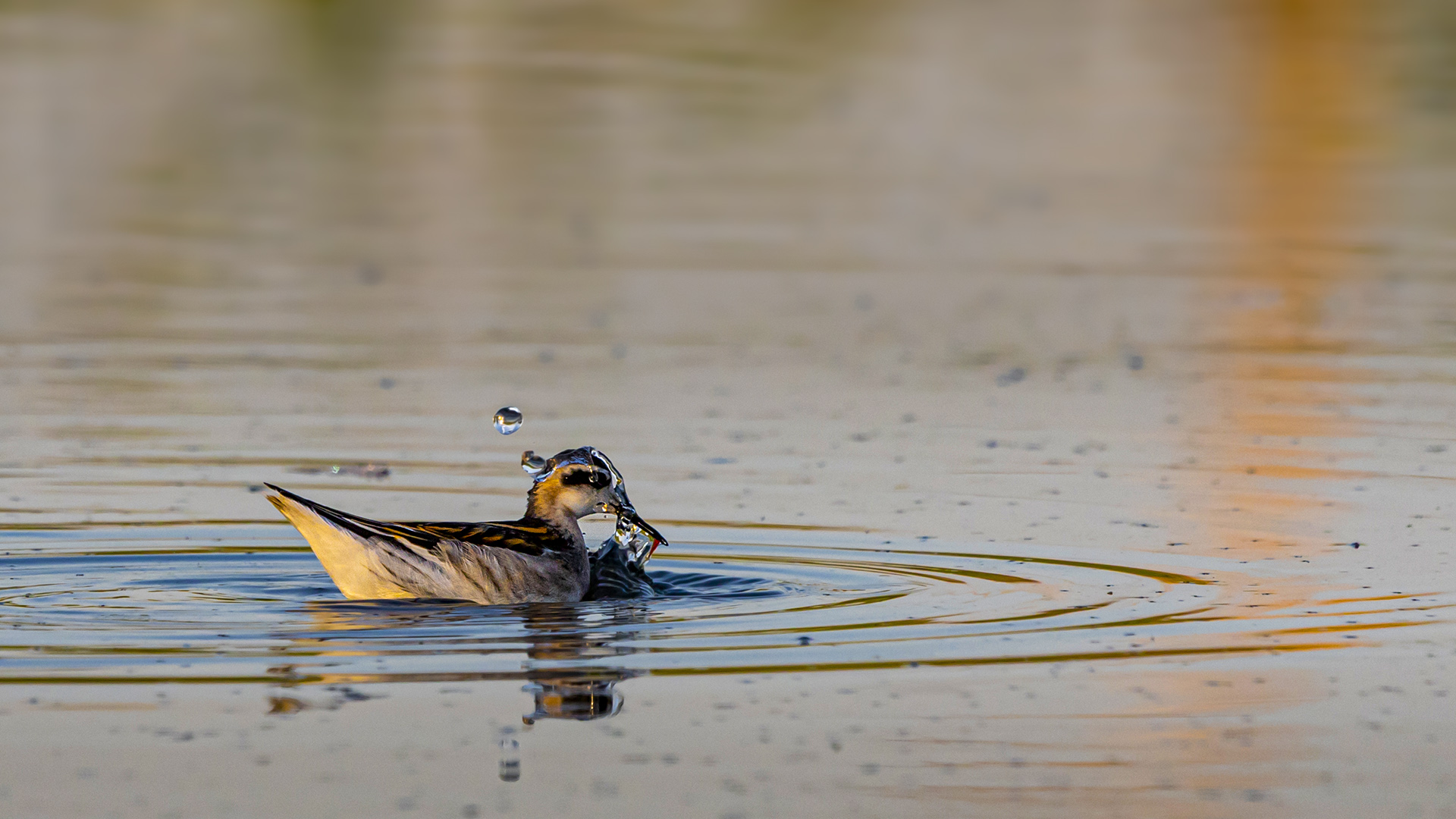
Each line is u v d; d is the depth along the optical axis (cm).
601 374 4084
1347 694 2005
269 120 7994
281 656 2109
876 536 2762
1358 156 7625
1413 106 8525
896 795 1723
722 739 1859
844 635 2214
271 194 6688
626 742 1845
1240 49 9788
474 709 1938
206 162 7275
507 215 6375
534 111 8225
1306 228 6306
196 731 1862
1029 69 9225
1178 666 2100
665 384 3984
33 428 3500
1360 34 10069
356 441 3428
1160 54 9619
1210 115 8338
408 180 6975
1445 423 3634
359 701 1953
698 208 6550
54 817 1650
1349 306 5038
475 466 3253
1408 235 6197
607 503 2548
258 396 3816
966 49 9675
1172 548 2684
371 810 1675
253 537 2739
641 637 2208
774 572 2552
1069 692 2002
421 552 2347
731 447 3394
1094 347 4450
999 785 1752
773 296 5100
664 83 8725
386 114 8162
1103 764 1798
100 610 2306
